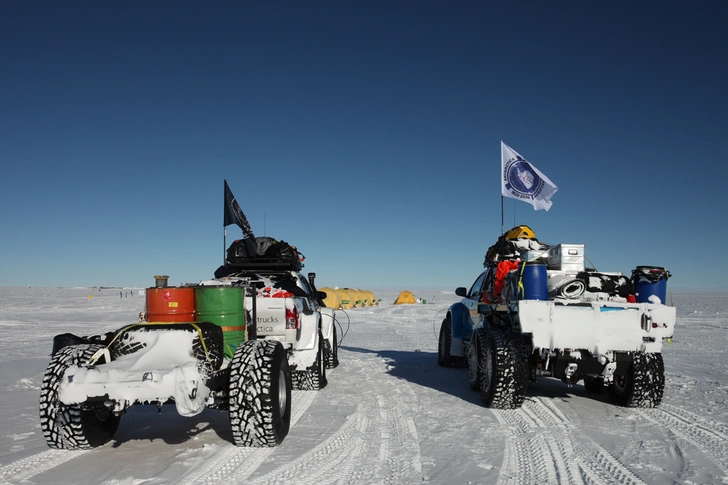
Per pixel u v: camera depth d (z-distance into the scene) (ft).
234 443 16.08
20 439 17.16
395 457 15.16
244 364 15.49
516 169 30.78
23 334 56.29
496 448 16.07
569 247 22.13
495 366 21.01
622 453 15.51
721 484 12.91
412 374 31.30
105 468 14.16
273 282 25.08
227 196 30.14
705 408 21.42
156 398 13.37
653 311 19.79
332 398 24.06
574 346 19.52
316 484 12.97
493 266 26.63
